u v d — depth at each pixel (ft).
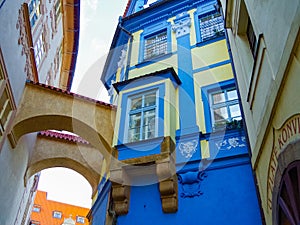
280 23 12.46
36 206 114.52
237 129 22.50
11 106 26.63
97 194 31.76
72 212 120.16
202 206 20.26
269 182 15.25
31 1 33.42
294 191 11.85
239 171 20.72
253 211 18.75
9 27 24.82
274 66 13.62
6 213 33.24
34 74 36.04
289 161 12.14
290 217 12.22
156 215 21.17
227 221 19.03
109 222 23.18
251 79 17.70
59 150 35.99
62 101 29.94
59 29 52.90
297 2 10.56
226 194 20.13
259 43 15.34
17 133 28.43
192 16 34.68
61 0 51.24
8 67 25.16
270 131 14.69
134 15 39.17
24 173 35.27
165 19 36.86
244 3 18.75
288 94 12.12
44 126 29.68
